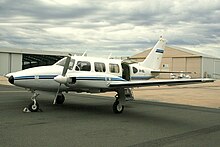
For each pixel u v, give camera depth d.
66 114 10.77
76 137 7.10
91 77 10.91
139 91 25.23
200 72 63.47
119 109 11.54
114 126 8.71
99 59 12.72
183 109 13.27
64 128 8.15
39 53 60.47
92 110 12.16
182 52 66.56
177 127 8.83
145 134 7.70
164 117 10.78
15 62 58.00
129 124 9.12
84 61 11.84
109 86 11.22
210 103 16.08
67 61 10.70
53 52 62.59
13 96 17.20
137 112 12.05
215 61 68.19
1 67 55.97
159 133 7.88
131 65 14.80
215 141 7.07
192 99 18.25
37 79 10.86
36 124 8.59
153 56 17.56
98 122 9.31
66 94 19.78
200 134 7.88
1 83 33.16
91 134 7.49
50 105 13.25
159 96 20.19
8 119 9.32
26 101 14.47
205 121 10.02
